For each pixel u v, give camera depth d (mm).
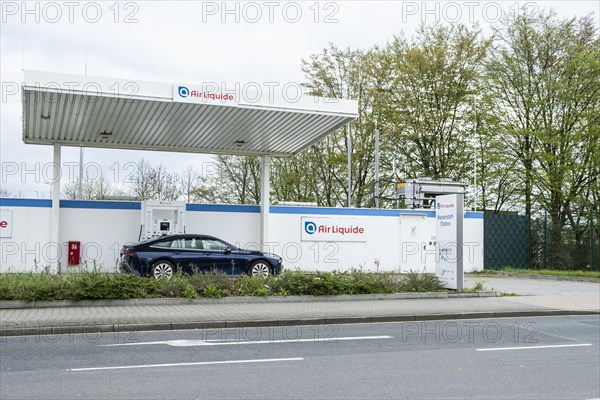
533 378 7719
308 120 19453
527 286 20500
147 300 13969
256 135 21688
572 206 33438
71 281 13953
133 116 18922
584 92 32469
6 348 9594
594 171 33156
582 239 28016
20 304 13117
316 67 37000
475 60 34750
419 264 26328
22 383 7234
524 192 35094
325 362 8633
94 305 13625
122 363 8469
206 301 14383
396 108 35594
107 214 22703
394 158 37375
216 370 8055
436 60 34594
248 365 8391
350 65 36750
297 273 16609
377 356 9117
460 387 7203
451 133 36062
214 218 24016
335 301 15328
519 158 34500
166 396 6691
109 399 6555
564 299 16484
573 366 8492
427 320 13398
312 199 39531
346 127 36250
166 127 20438
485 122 35125
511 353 9445
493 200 37969
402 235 26219
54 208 21406
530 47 33531
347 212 25484
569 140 32688
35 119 19141
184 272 17172
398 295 16047
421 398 6691
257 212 24562
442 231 17516
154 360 8703
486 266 28922
